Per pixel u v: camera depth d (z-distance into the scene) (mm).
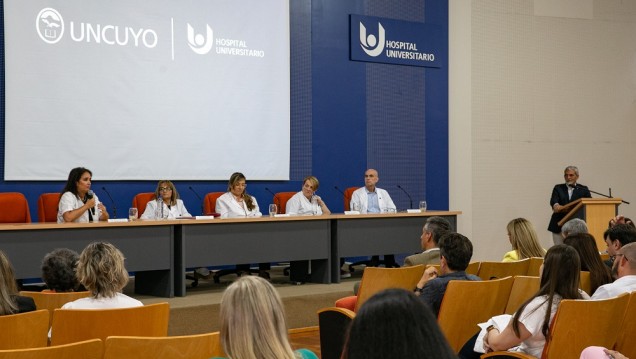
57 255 3816
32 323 2877
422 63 10398
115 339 2336
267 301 1840
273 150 9156
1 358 2141
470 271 4719
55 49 7832
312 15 9547
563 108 11344
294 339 6145
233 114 8891
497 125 10906
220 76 8797
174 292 6625
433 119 10508
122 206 8242
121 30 8203
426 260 4695
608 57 11625
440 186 10555
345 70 9789
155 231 6426
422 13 10453
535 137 11164
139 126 8305
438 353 1224
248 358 1791
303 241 7293
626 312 3393
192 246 6613
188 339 2424
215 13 8773
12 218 6895
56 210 7066
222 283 7762
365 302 1283
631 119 11781
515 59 11023
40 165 7770
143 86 8328
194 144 8641
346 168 9766
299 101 9438
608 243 4598
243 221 6863
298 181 9406
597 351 2646
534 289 3881
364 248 7707
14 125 7645
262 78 9078
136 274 6906
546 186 11250
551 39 11258
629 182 11773
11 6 7613
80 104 7977
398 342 1219
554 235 9625
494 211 10898
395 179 10172
